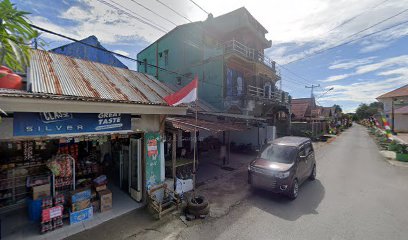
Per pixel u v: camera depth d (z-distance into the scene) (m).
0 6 1.89
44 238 4.66
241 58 15.21
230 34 16.98
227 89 14.91
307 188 8.21
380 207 6.41
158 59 19.20
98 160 8.70
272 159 7.93
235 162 12.52
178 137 11.63
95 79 6.41
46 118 4.48
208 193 7.64
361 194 7.50
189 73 16.61
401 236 4.85
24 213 5.61
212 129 8.43
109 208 6.05
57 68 6.09
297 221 5.58
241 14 16.11
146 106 5.89
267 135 17.39
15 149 6.09
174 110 6.83
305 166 8.29
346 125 57.56
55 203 5.16
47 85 4.84
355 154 15.55
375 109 71.62
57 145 6.91
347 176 9.84
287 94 22.88
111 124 5.56
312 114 29.69
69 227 5.11
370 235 4.90
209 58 15.30
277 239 4.76
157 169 6.76
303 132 24.64
